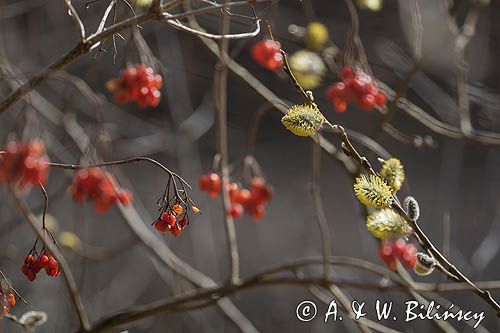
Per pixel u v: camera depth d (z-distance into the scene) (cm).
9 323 553
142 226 473
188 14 229
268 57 343
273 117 954
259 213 361
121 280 676
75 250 486
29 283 592
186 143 654
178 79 784
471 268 693
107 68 697
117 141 727
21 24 730
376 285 350
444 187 835
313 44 395
